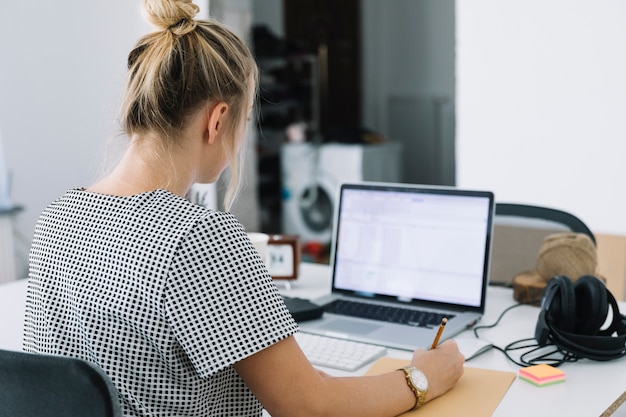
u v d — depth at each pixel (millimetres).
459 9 3646
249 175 5422
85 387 888
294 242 2045
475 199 1753
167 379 1024
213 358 985
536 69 3475
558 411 1220
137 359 1015
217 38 1090
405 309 1771
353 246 1898
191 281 985
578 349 1440
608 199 3377
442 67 6645
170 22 1085
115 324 1013
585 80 3357
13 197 3357
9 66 3252
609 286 2662
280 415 1048
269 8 6797
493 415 1206
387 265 1849
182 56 1054
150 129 1075
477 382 1342
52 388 913
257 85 1207
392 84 6922
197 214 1022
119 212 1049
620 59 3258
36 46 3281
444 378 1279
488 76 3607
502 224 2268
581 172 3426
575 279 1779
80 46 3271
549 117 3473
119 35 3203
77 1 3254
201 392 1052
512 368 1421
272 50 6258
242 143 1194
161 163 1083
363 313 1756
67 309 1062
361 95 6988
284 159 6094
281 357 1026
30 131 3328
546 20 3414
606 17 3264
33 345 1128
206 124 1096
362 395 1120
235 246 1021
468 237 1753
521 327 1665
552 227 2201
